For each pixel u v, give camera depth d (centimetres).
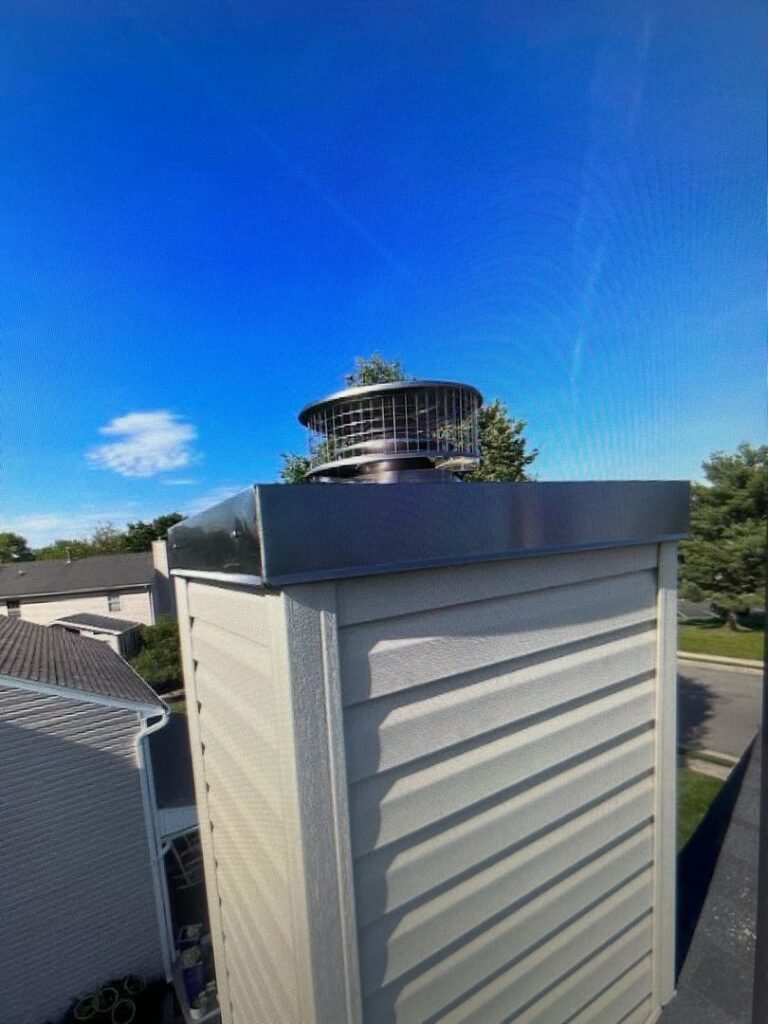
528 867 110
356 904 85
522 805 108
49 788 514
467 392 175
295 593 76
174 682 1488
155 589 2158
